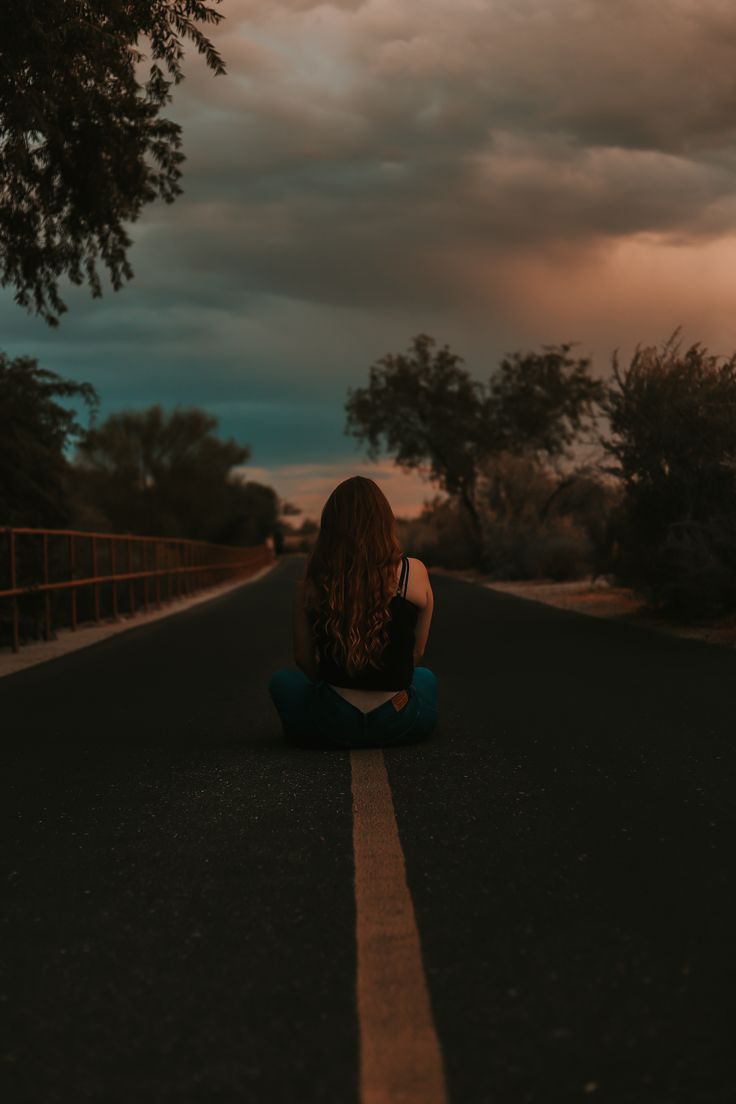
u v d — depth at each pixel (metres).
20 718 7.93
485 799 4.84
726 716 6.98
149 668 11.25
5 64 9.60
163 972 3.00
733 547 13.32
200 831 4.45
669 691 8.17
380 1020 2.66
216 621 18.73
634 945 3.09
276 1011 2.73
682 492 14.14
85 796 5.18
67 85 10.75
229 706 8.23
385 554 5.81
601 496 27.28
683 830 4.29
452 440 44.72
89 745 6.63
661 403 14.14
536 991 2.80
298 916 3.41
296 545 129.25
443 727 6.81
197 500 62.50
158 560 25.62
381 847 4.12
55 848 4.27
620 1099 2.27
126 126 12.33
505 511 36.03
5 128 10.61
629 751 5.91
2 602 14.95
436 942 3.16
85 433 18.36
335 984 2.88
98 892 3.71
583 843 4.12
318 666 6.07
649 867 3.81
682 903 3.43
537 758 5.75
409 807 4.72
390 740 6.07
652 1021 2.61
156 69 11.86
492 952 3.07
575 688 8.50
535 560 30.75
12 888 3.78
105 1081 2.40
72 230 12.89
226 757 6.04
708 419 13.55
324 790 5.09
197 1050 2.53
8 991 2.90
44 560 15.75
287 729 6.18
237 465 66.56
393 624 5.82
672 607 14.55
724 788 4.99
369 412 46.41
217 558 38.75
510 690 8.52
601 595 20.86
